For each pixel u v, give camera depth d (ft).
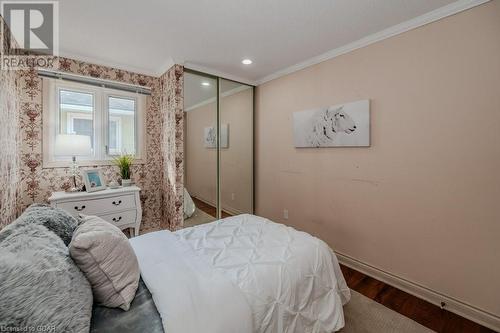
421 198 6.38
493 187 5.27
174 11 5.90
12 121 6.58
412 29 6.41
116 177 9.59
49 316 2.32
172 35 7.13
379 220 7.31
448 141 5.87
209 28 6.74
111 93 9.48
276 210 11.01
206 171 10.53
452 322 5.52
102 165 9.27
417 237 6.49
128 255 3.56
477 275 5.53
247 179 11.91
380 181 7.23
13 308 2.17
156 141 10.59
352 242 8.08
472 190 5.55
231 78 10.90
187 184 9.98
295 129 9.74
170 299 3.26
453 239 5.87
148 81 10.27
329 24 6.57
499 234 5.22
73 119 8.74
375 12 5.99
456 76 5.70
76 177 8.64
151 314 3.16
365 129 7.45
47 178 8.09
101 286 3.24
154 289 3.52
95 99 9.12
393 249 7.01
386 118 7.02
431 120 6.13
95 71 8.94
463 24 5.57
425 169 6.28
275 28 6.77
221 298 3.46
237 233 5.93
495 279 5.29
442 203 6.01
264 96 11.39
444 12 5.77
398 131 6.77
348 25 6.63
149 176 10.46
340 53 8.07
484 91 5.32
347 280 7.33
